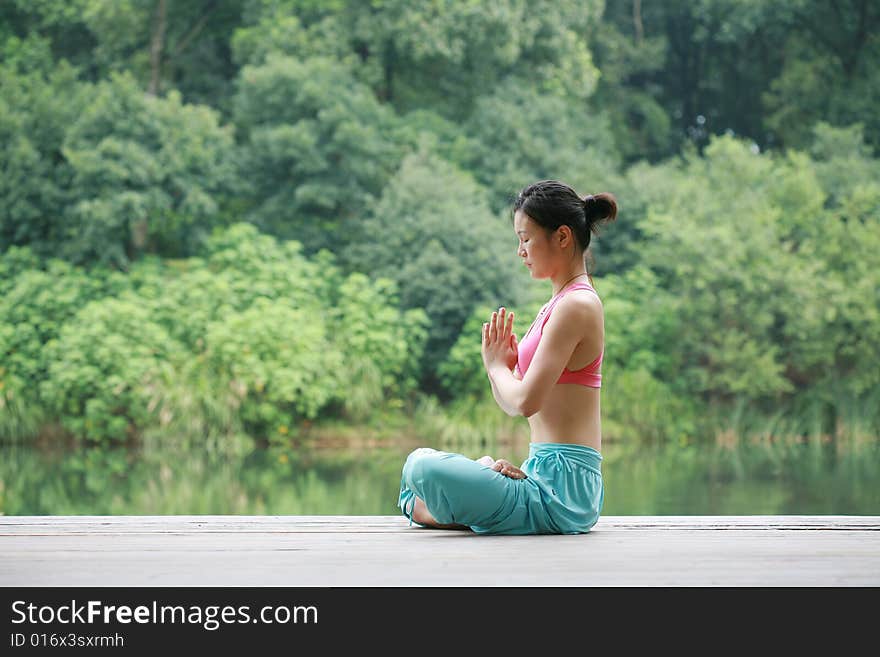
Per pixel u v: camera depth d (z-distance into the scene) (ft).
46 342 58.59
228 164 65.51
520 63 74.95
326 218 70.13
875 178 70.38
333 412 60.95
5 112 62.85
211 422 56.24
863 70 79.82
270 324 56.75
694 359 64.08
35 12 75.66
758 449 59.06
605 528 11.91
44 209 63.10
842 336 63.77
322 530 11.69
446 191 63.77
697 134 90.27
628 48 84.07
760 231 63.93
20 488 41.70
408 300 62.28
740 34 82.58
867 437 63.21
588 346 10.89
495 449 57.72
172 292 59.88
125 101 63.67
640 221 68.08
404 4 69.26
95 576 9.00
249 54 72.23
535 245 11.10
